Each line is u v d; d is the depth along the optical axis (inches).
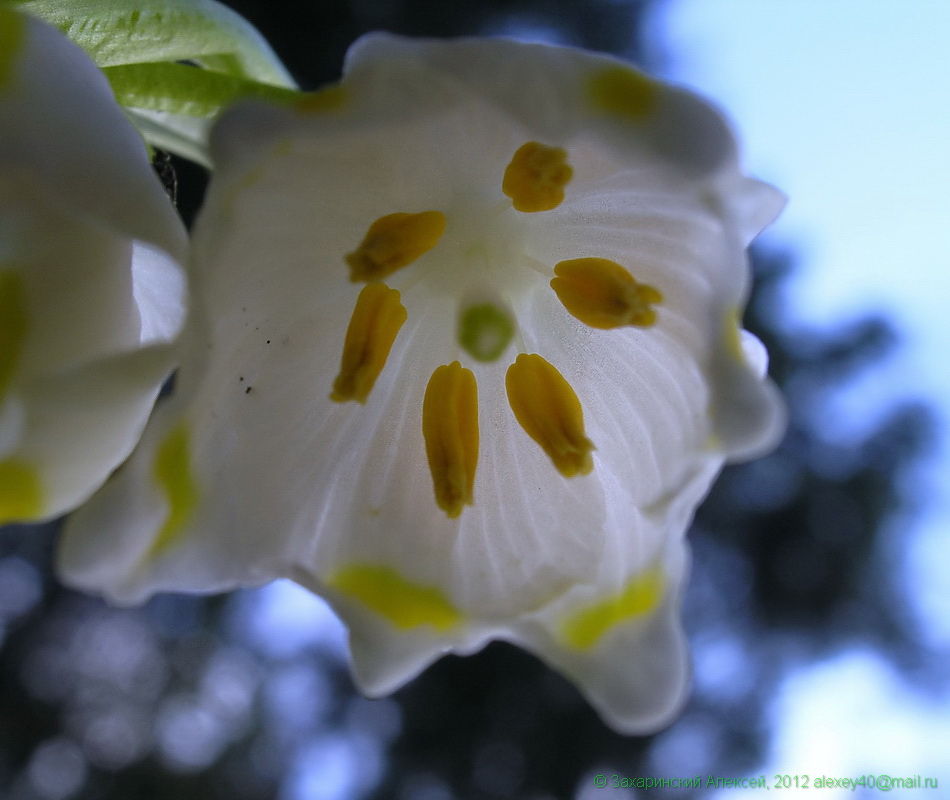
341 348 2.1
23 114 1.9
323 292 2.1
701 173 1.9
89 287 1.9
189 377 1.8
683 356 2.0
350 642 2.1
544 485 2.2
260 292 2.0
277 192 2.0
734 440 1.9
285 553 2.1
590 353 2.2
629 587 2.2
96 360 1.8
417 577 2.2
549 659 2.2
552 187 2.1
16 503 1.9
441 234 2.2
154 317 2.1
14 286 1.9
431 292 2.2
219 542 2.0
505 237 2.2
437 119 2.0
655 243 2.1
